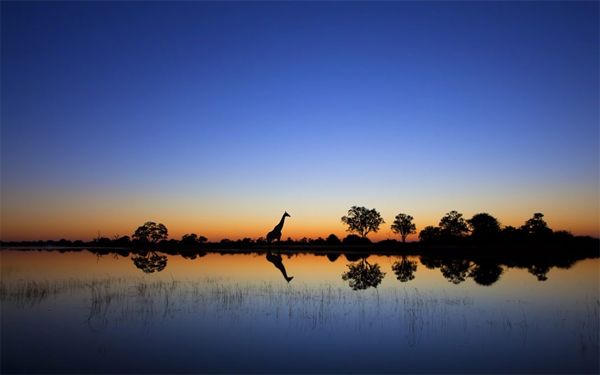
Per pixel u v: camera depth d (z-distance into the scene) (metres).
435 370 9.38
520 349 10.83
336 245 87.12
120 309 15.90
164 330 12.83
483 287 21.75
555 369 9.38
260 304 16.89
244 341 11.65
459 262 41.16
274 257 51.56
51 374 9.17
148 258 49.16
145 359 10.15
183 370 9.41
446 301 17.48
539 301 17.42
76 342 11.55
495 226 78.94
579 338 11.77
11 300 17.66
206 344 11.37
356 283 23.62
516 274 28.67
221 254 59.91
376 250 70.69
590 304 16.67
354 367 9.57
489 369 9.41
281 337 12.03
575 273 29.17
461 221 90.12
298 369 9.46
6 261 42.53
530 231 75.12
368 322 13.79
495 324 13.43
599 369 9.38
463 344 11.28
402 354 10.47
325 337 12.02
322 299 18.05
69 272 29.92
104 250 77.12
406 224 99.38
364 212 100.19
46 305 16.61
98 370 9.42
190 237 92.38
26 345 11.28
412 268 34.12
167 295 19.00
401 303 17.02
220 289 20.94
